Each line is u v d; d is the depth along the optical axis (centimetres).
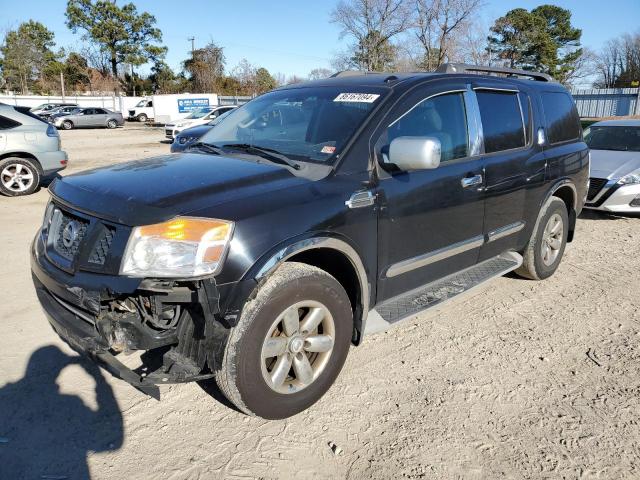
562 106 512
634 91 5044
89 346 260
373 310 338
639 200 768
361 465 256
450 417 295
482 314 437
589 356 367
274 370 277
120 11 6044
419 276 359
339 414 297
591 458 263
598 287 503
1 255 566
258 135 367
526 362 358
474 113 395
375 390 321
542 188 464
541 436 280
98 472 248
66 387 316
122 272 241
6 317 408
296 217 270
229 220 249
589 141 931
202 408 300
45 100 5112
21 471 247
